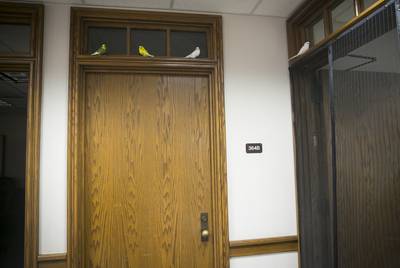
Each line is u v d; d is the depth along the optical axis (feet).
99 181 6.84
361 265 5.01
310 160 6.87
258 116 7.39
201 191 7.23
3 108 13.76
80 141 6.66
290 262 7.22
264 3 7.00
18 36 6.75
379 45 4.74
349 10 5.87
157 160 7.13
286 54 7.72
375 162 4.75
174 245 7.00
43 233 6.24
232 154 7.17
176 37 7.47
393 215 4.40
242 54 7.47
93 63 6.74
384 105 4.59
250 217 7.13
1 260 11.03
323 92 6.45
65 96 6.58
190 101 7.39
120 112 7.07
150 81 7.27
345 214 5.42
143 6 6.95
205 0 6.78
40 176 6.34
